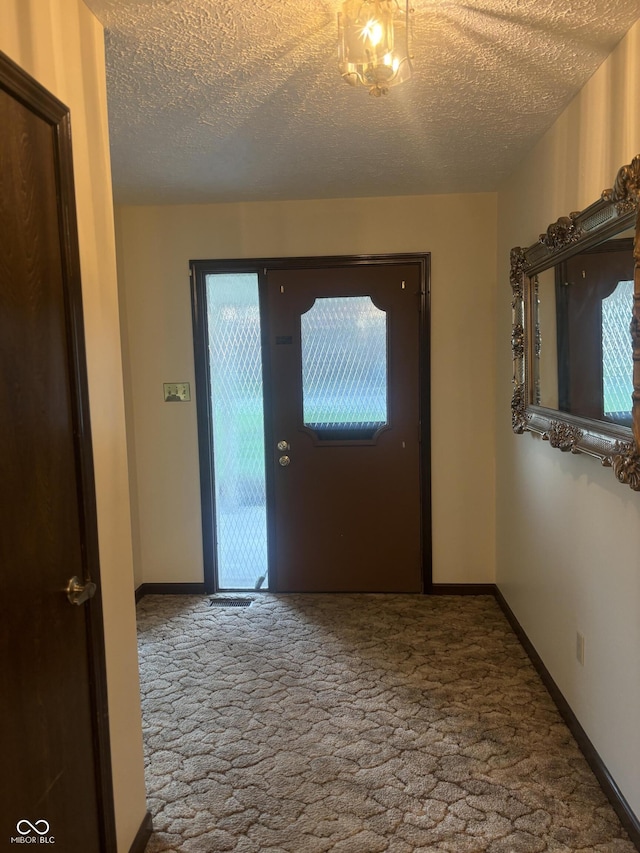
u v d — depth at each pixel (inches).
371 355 133.6
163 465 138.2
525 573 108.3
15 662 43.7
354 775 76.3
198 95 76.7
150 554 140.3
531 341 99.5
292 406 135.3
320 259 131.1
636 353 57.4
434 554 137.0
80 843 53.7
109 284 61.5
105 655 59.1
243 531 140.5
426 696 94.0
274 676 101.3
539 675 99.4
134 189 119.3
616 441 63.7
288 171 109.0
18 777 43.8
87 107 57.2
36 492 47.1
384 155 101.7
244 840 66.4
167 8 57.4
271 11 58.1
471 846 64.6
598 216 67.5
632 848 63.8
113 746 60.6
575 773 75.7
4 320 42.9
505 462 123.5
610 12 59.0
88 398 56.2
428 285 130.4
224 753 81.4
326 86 74.6
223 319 135.8
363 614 126.3
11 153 43.9
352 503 136.8
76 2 55.2
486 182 120.3
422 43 64.8
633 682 63.9
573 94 78.4
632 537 63.6
